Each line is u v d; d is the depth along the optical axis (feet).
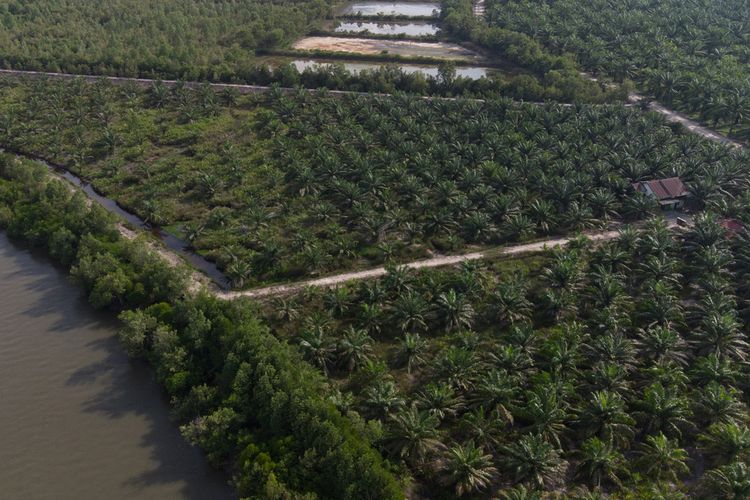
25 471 235.20
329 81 562.25
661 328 272.92
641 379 257.96
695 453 234.38
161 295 306.76
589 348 265.54
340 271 339.57
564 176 405.59
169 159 460.14
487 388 239.50
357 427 229.86
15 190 399.03
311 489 212.23
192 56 625.41
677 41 645.10
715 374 249.75
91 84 571.28
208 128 501.97
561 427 231.50
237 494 225.56
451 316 290.97
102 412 261.03
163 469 237.25
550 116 468.75
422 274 325.42
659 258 326.44
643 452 228.43
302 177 406.62
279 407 231.50
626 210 385.50
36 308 318.86
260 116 517.55
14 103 533.14
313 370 257.34
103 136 476.13
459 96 530.27
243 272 327.67
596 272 325.01
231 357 253.44
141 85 579.07
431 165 416.67
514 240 367.25
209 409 248.32
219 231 376.27
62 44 644.27
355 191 386.32
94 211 356.79
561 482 223.10
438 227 367.45
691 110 522.88
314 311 307.37
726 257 316.60
